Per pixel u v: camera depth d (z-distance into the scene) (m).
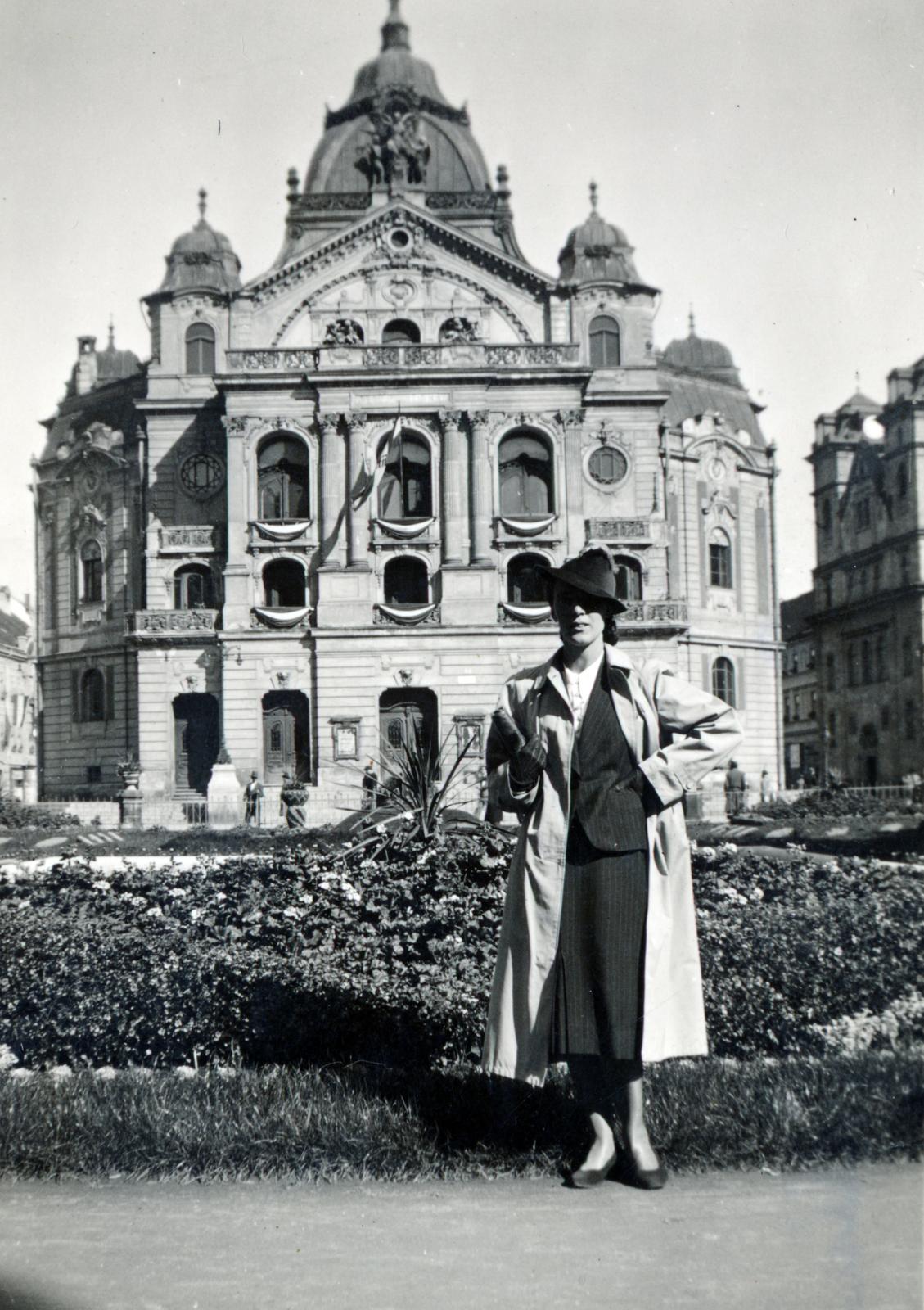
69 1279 4.18
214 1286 4.10
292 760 47.47
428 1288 4.08
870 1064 5.95
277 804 41.44
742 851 13.14
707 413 55.84
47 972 7.09
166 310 52.84
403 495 48.28
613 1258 4.32
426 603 47.88
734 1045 6.59
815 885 10.09
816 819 25.67
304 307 51.44
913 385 42.56
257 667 47.34
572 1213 4.74
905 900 8.92
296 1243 4.51
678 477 54.78
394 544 47.44
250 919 8.84
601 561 5.48
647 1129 5.36
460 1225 4.65
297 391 48.22
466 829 12.04
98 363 61.56
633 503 52.06
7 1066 6.73
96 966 7.17
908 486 43.06
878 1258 4.19
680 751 5.25
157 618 49.06
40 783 54.78
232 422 48.06
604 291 52.66
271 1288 4.08
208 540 50.84
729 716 5.32
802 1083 5.79
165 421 52.47
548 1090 5.85
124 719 53.31
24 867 11.56
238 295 51.25
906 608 43.56
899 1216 4.59
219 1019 6.77
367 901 9.39
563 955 5.18
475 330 50.91
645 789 5.30
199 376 52.69
